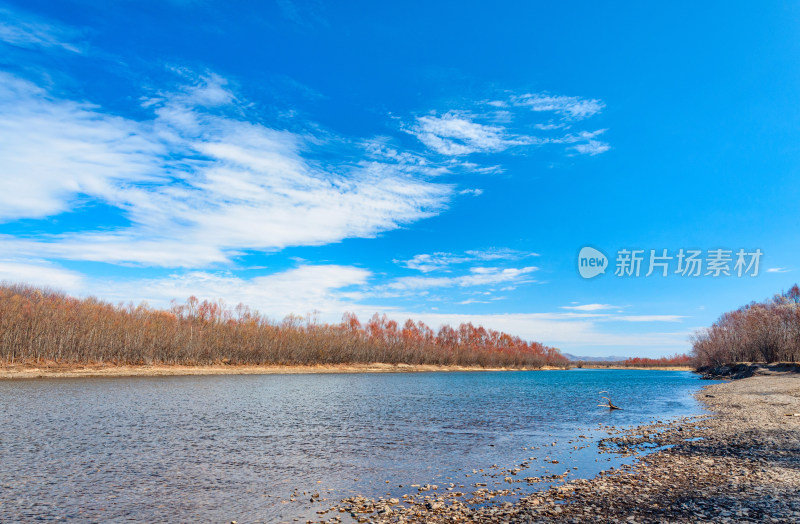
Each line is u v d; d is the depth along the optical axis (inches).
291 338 6259.8
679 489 683.4
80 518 617.3
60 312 4736.7
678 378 5137.8
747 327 4977.9
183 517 618.5
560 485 752.3
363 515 615.2
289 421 1542.8
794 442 982.4
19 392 2433.6
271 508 652.1
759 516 547.8
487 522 573.0
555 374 7224.4
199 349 5157.5
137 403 2005.4
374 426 1448.1
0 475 829.2
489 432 1326.3
